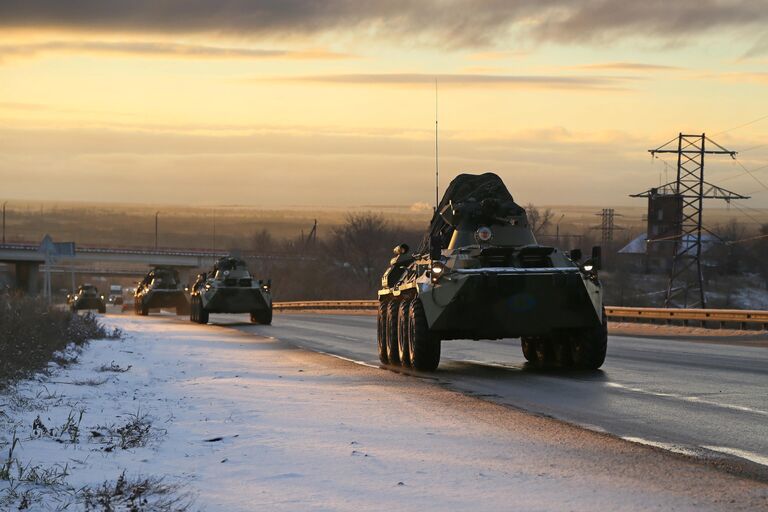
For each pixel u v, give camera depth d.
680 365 24.19
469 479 9.75
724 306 116.69
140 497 8.92
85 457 10.69
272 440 12.05
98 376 19.89
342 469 10.23
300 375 21.56
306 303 97.75
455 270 22.11
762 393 17.75
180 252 183.12
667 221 120.00
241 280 54.53
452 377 21.39
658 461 10.88
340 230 149.50
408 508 8.57
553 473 10.09
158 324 52.56
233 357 27.33
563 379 20.75
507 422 13.83
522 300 21.91
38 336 25.02
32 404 14.55
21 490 8.97
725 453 11.51
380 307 27.11
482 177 24.88
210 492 9.15
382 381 20.28
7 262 175.50
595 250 22.45
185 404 15.61
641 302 113.62
